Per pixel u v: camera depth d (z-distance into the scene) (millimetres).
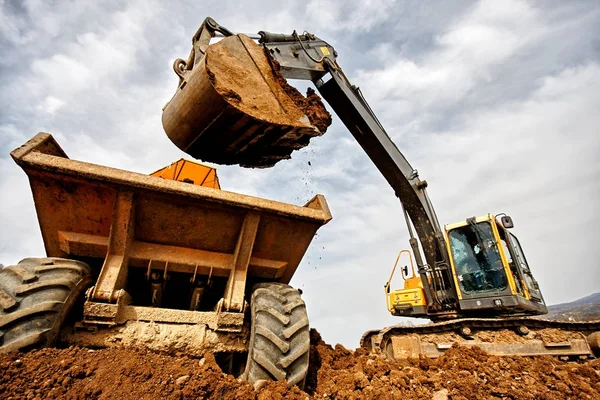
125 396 1993
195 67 3289
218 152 3494
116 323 2541
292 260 3613
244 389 2283
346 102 6277
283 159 3838
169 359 2385
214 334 2820
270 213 3229
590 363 5016
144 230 3037
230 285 3055
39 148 2748
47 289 2340
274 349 2568
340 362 3855
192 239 3178
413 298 7234
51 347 2289
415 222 7031
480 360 4457
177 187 2883
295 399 2352
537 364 4551
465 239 6816
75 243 2891
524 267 7336
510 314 6477
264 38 4637
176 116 3281
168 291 3510
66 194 2771
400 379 3490
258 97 3342
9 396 1843
